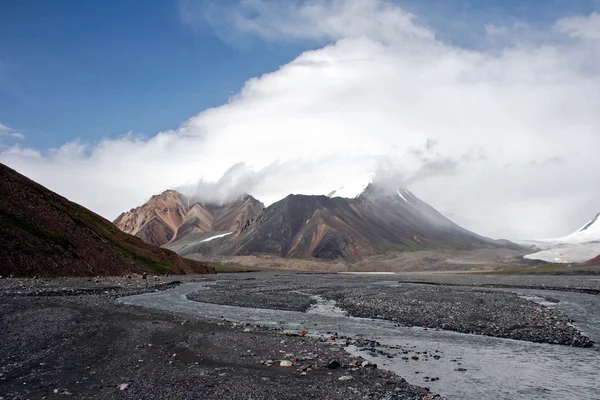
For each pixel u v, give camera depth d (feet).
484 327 123.24
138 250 472.03
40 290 188.14
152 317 126.82
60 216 363.97
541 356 88.84
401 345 99.19
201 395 58.34
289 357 80.84
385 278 544.62
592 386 69.00
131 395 57.62
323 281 410.11
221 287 291.38
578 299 218.38
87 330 102.17
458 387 67.36
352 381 66.90
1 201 314.76
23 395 56.54
